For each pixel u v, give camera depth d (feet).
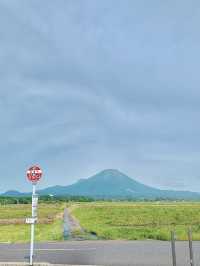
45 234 123.03
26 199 611.88
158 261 67.87
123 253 77.51
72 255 75.72
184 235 111.96
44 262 65.87
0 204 539.70
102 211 291.99
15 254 77.10
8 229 146.30
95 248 85.92
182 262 66.85
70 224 172.76
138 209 313.94
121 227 149.38
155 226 154.81
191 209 296.51
